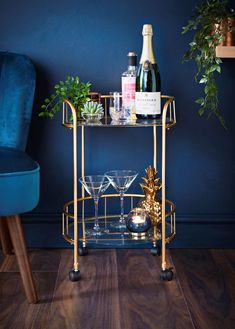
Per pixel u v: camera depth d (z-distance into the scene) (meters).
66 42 2.16
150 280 1.94
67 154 2.24
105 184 2.00
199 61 1.98
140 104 1.96
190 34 2.15
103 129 2.23
